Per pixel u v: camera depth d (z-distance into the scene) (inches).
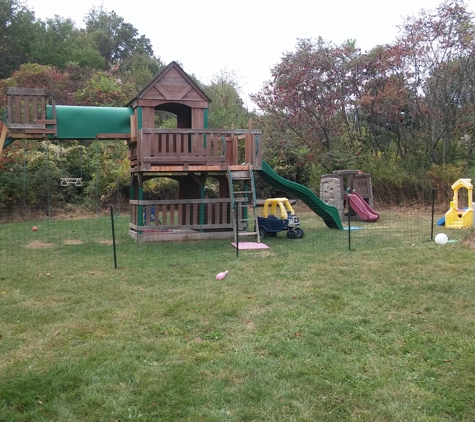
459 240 412.5
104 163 861.8
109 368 164.9
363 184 730.2
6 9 1317.7
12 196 727.1
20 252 395.2
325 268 314.2
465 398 144.6
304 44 951.0
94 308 234.2
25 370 164.4
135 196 508.4
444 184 734.5
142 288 270.8
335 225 555.8
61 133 454.3
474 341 187.8
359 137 929.5
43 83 1075.9
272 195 940.6
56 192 791.1
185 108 535.2
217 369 164.1
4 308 234.5
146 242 452.4
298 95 904.3
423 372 161.8
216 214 474.3
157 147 446.0
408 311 224.8
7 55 1296.8
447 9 828.6
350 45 954.1
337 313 222.5
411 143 919.0
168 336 196.5
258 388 150.1
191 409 138.9
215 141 459.2
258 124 964.6
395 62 872.9
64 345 187.9
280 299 244.7
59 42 1514.5
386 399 144.3
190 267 324.2
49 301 247.3
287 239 468.1
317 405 141.3
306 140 901.8
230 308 229.8
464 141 873.5
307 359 171.8
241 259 350.3
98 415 136.9
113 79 1141.1
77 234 516.4
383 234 482.3
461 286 262.8
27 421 134.5
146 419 134.4
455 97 860.0
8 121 430.9
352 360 171.5
